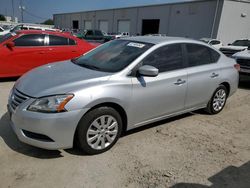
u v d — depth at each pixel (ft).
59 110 10.00
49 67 13.51
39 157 10.94
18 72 23.70
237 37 103.91
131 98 11.91
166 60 13.62
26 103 10.20
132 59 12.48
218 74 16.60
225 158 11.94
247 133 15.05
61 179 9.65
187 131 14.67
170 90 13.56
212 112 17.62
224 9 96.12
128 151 11.91
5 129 13.30
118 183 9.64
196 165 11.18
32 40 24.11
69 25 203.82
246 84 30.14
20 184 9.23
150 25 128.47
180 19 111.65
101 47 15.43
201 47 15.90
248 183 10.22
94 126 11.04
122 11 142.61
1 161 10.48
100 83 11.03
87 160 10.96
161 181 9.91
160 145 12.72
